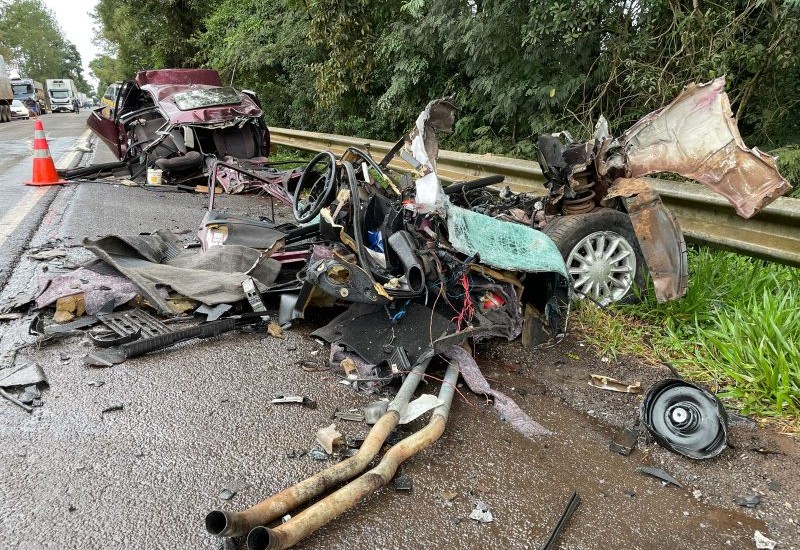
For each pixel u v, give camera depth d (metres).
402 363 3.12
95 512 2.10
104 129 10.56
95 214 6.96
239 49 14.62
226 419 2.77
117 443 2.53
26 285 4.38
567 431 2.86
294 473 2.39
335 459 2.50
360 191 3.86
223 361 3.38
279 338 3.74
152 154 9.41
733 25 5.76
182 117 8.74
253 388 3.08
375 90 11.77
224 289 3.99
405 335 3.32
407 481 2.36
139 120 9.77
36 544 1.94
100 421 2.69
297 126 14.95
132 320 3.76
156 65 24.55
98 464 2.38
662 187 4.82
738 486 2.48
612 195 3.96
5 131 22.69
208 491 2.25
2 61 33.62
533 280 3.77
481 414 2.97
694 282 4.23
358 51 10.84
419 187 3.43
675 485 2.47
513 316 3.74
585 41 6.73
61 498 2.16
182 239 6.00
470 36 7.39
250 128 9.53
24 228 6.12
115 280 4.06
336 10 10.63
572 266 4.14
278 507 2.03
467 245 3.40
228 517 1.80
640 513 2.28
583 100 7.25
